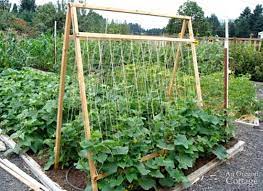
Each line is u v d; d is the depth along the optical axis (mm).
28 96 5023
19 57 10016
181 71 5375
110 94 4258
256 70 11062
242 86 6445
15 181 3451
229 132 4262
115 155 2982
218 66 8852
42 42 10797
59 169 3648
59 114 3385
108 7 3170
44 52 10750
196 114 3830
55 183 3373
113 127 3451
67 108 4141
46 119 4121
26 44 10828
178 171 3338
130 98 4180
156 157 3314
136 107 4059
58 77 6094
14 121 4621
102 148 2908
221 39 11602
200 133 3902
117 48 5223
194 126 3797
